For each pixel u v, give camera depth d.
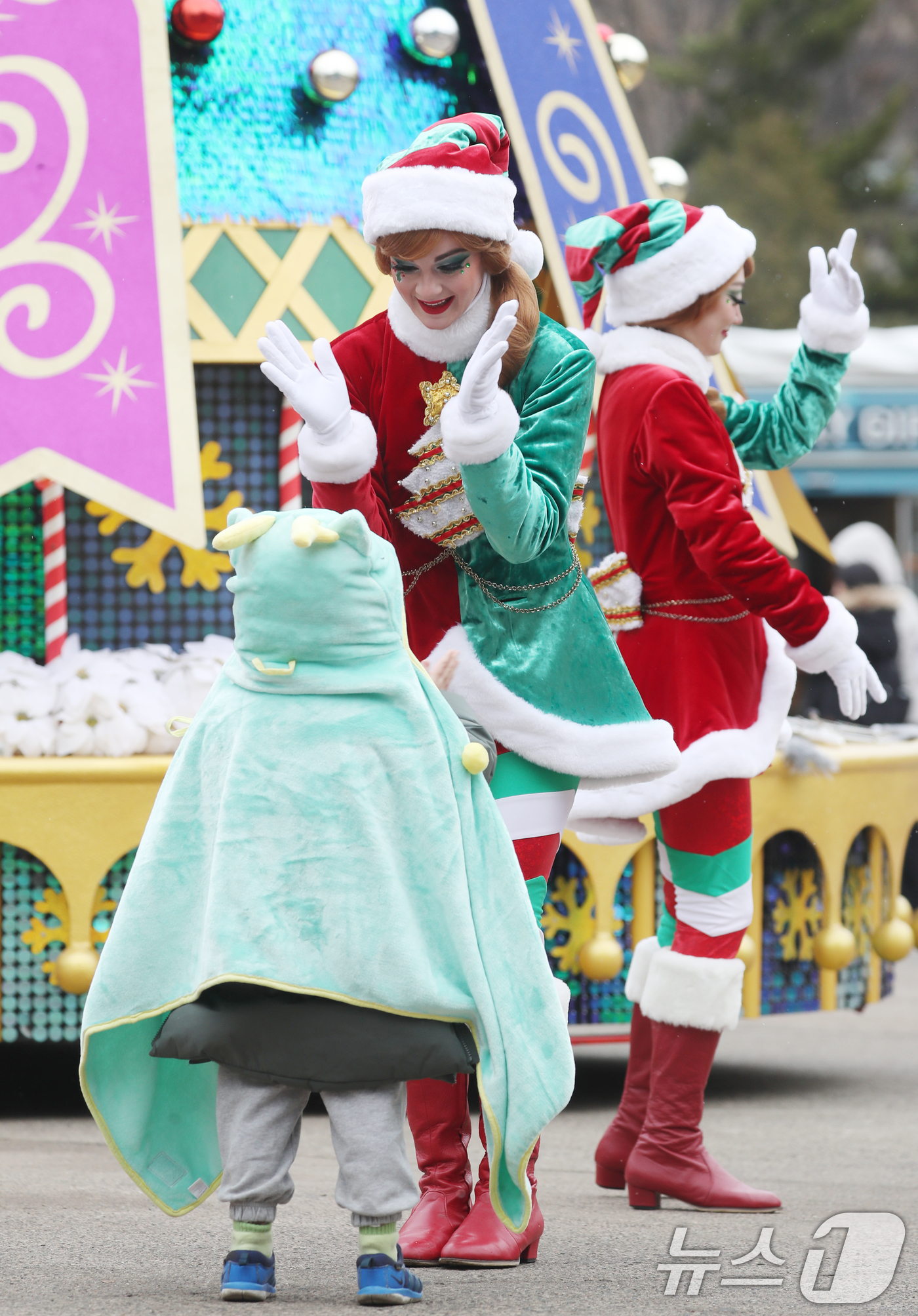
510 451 9.20
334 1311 8.62
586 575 10.62
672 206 12.11
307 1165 13.16
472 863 8.84
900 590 31.34
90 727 15.02
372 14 17.00
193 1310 8.60
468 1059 8.56
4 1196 11.83
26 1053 19.84
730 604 11.73
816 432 13.13
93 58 15.73
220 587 16.34
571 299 16.77
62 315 15.10
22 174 15.42
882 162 76.25
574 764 10.04
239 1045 8.45
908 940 17.81
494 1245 9.81
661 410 11.47
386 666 8.91
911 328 44.25
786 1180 12.72
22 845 14.72
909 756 17.84
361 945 8.45
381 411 10.20
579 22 18.31
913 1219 11.32
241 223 16.19
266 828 8.59
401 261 9.77
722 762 11.50
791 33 68.88
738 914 11.78
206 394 16.36
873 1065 18.91
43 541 15.78
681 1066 11.62
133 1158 9.15
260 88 16.48
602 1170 12.41
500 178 9.79
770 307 65.56
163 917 8.75
